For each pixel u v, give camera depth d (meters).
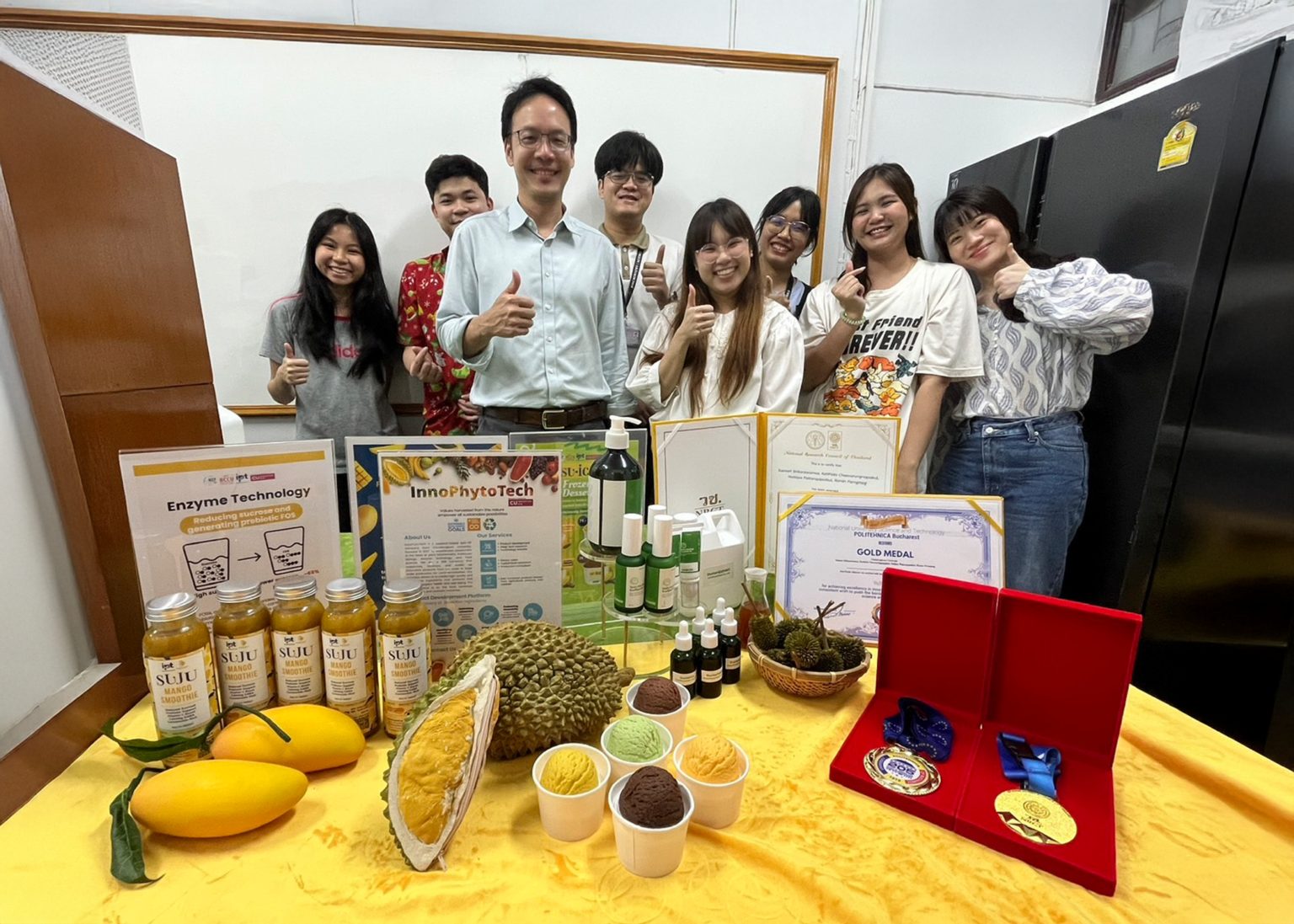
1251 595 1.45
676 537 0.89
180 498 0.71
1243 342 1.39
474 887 0.53
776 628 0.87
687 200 2.11
